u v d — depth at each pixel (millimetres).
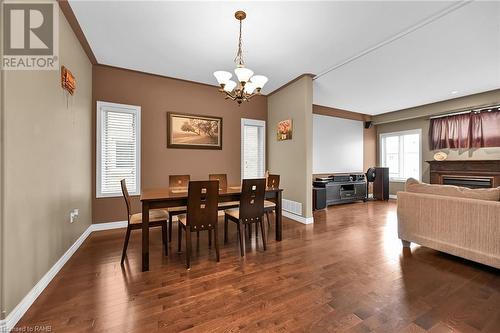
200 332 1371
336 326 1420
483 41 2818
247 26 2504
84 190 3023
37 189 1772
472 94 4910
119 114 3605
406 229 2762
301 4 2156
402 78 4020
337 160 6305
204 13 2287
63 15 2287
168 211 2998
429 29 2570
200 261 2391
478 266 2268
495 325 1428
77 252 2611
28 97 1668
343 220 4180
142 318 1495
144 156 3781
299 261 2396
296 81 4105
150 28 2545
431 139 5922
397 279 2012
